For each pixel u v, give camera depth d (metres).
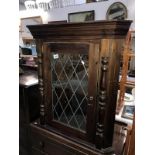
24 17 3.46
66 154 0.97
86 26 0.70
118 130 1.11
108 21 0.64
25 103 1.20
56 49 0.89
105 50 0.70
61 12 3.31
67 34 0.80
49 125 1.06
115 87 0.77
